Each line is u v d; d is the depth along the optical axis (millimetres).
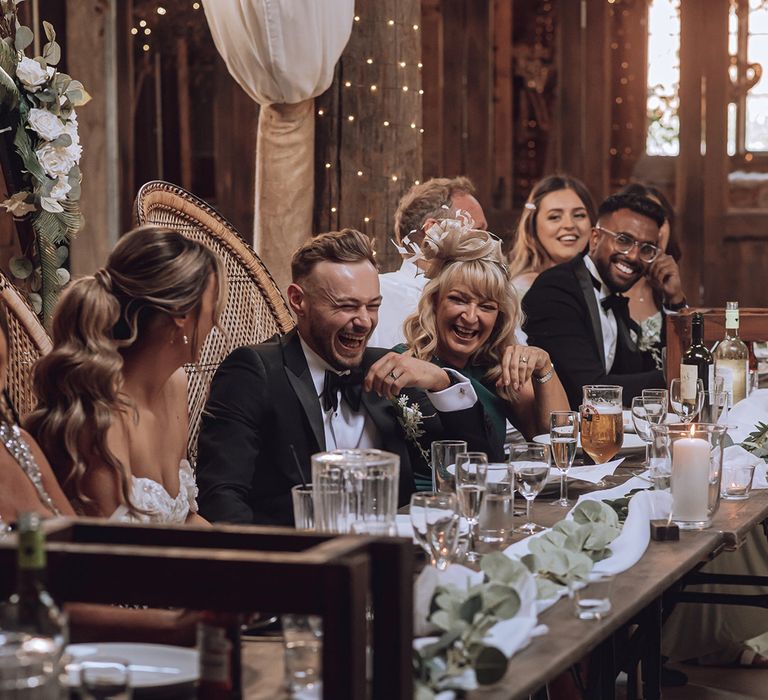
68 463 2102
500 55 8742
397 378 2818
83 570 1328
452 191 4234
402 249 3387
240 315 3564
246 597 1291
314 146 5035
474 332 3178
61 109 3344
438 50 8578
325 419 2832
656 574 1938
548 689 2566
